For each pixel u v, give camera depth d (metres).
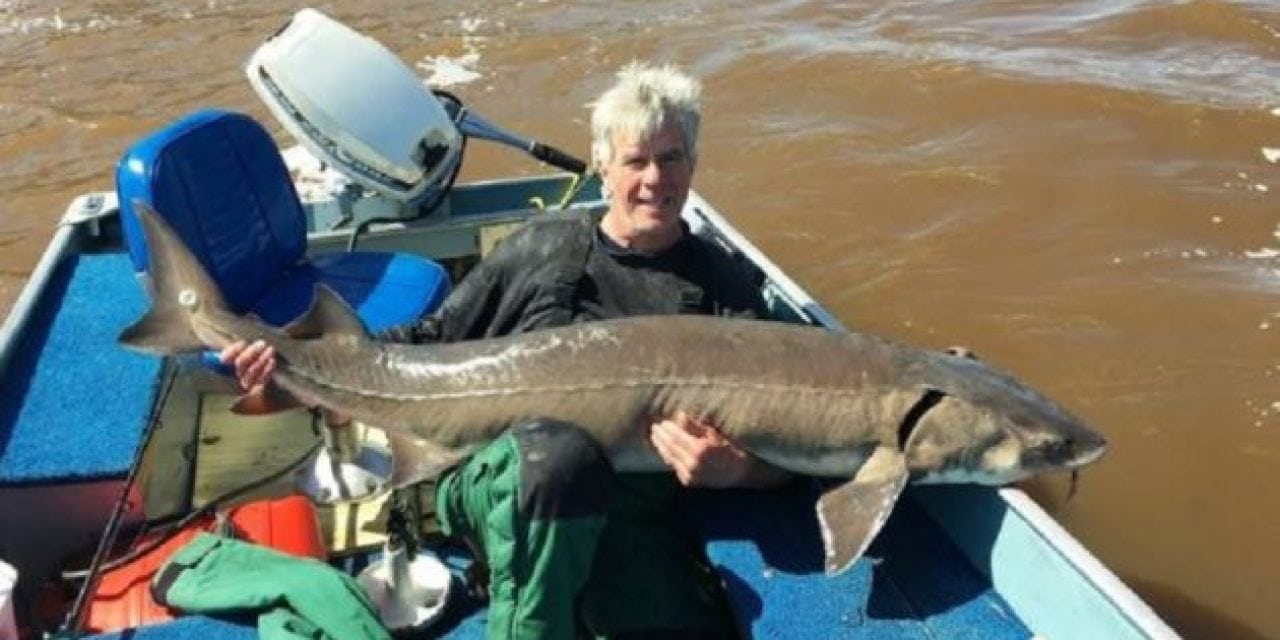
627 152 1.57
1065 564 1.33
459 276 2.51
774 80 4.92
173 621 1.46
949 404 1.43
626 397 1.49
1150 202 3.74
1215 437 2.70
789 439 1.47
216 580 1.50
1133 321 3.14
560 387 1.51
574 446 1.33
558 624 1.35
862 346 1.51
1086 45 5.18
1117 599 1.27
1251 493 2.54
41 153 4.69
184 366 1.99
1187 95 4.46
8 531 1.73
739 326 1.53
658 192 1.58
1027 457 1.42
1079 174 3.95
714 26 5.75
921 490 1.60
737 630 1.45
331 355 1.60
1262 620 2.25
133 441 1.72
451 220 2.45
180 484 1.88
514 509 1.32
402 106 2.19
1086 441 1.44
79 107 5.17
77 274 2.21
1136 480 2.59
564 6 6.28
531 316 1.65
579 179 2.40
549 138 4.53
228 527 1.65
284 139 4.66
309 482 1.83
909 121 4.46
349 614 1.43
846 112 4.55
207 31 6.27
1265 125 4.21
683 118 1.58
